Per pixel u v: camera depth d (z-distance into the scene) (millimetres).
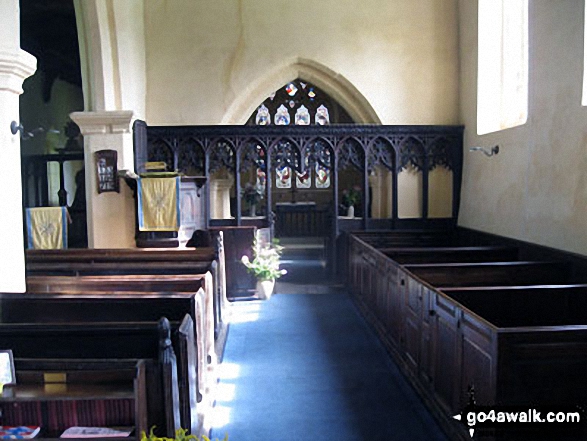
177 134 9016
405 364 5148
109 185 7867
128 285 4879
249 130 9008
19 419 2684
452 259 6797
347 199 10227
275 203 13945
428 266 5500
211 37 9297
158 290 4887
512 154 7066
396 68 9367
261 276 8297
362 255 7508
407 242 8977
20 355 3271
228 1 9273
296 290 8906
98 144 7867
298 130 9031
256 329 6773
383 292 6156
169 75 9320
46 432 2654
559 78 5824
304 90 13336
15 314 4086
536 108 6352
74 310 4070
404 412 4395
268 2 9297
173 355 2986
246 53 9328
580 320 4531
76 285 4949
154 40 9289
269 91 9742
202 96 9344
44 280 4949
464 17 8984
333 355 5793
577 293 4531
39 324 3264
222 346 5832
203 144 9031
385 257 6082
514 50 7707
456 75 9359
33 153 11422
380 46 9359
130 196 7879
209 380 4637
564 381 3166
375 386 4941
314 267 10797
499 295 4457
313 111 13453
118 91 8180
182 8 9273
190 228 8000
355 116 9914
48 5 9961
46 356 3279
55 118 12141
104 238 7895
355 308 7820
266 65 9336
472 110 8656
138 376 2693
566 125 5699
